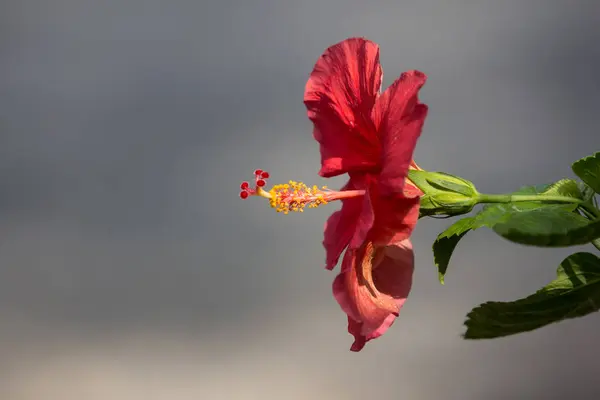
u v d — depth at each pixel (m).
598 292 0.82
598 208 0.84
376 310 0.85
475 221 0.83
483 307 0.82
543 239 0.81
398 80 0.85
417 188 0.85
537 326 0.82
